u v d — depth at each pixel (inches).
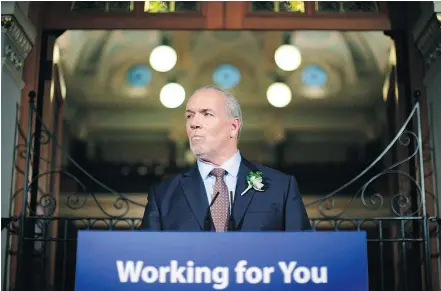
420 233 156.4
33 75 166.2
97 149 187.2
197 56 195.5
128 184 185.0
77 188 179.6
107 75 192.2
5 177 147.6
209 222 99.2
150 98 193.0
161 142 190.1
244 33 192.7
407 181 163.8
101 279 65.5
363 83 189.0
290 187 102.0
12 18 143.9
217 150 105.4
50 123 170.2
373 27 175.3
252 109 194.2
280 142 192.1
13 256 149.8
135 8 177.2
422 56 165.3
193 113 107.4
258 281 65.8
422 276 156.6
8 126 150.4
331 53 191.9
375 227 172.9
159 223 100.4
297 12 176.7
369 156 183.6
